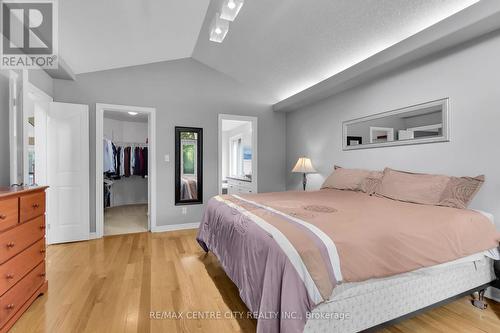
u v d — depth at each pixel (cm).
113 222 439
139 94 370
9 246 154
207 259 270
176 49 357
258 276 139
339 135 352
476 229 172
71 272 235
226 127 673
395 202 223
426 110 241
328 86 330
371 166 303
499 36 190
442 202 203
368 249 133
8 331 153
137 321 164
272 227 146
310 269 120
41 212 195
